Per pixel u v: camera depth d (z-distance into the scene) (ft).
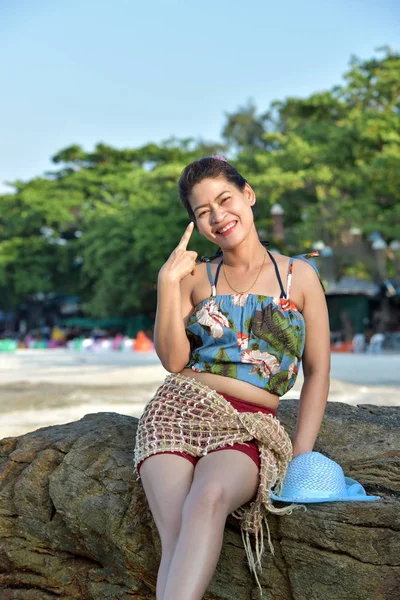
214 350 9.28
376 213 95.09
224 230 9.52
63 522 10.03
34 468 10.32
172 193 127.13
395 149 89.76
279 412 11.75
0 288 170.30
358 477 9.74
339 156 100.58
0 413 31.09
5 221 171.53
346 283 115.96
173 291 9.26
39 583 10.32
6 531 10.57
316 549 8.17
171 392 9.11
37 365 73.92
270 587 8.50
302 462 8.85
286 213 112.68
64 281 166.40
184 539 7.54
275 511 8.25
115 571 9.70
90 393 39.88
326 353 9.77
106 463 9.82
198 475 8.26
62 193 171.01
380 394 36.42
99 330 164.04
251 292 9.55
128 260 127.44
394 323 108.47
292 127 127.34
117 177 167.84
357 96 108.47
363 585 7.91
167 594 7.25
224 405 8.80
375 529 7.93
